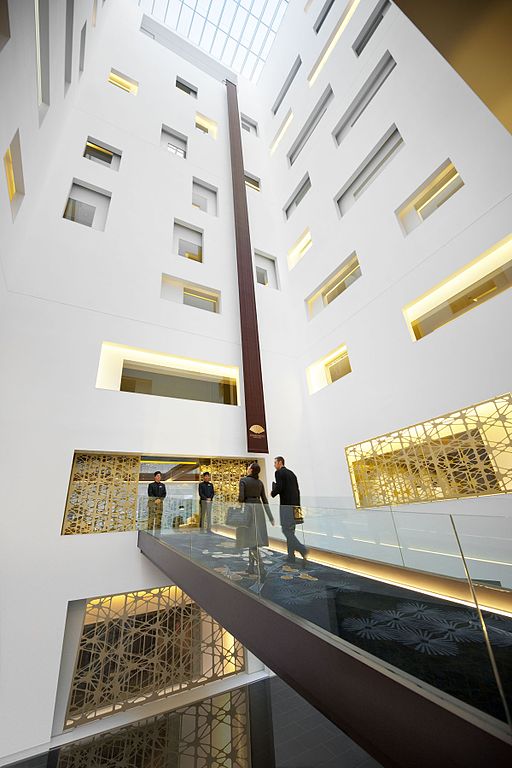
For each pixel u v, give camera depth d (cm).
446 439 693
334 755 512
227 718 639
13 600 621
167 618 779
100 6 1188
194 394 1004
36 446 727
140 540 776
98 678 680
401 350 819
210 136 1460
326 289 1153
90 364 849
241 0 1767
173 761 529
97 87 1194
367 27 1105
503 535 188
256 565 381
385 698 199
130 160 1159
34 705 582
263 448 985
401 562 250
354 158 1071
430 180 827
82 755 554
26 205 698
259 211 1454
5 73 402
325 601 298
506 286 652
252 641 334
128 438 842
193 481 962
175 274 1092
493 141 689
